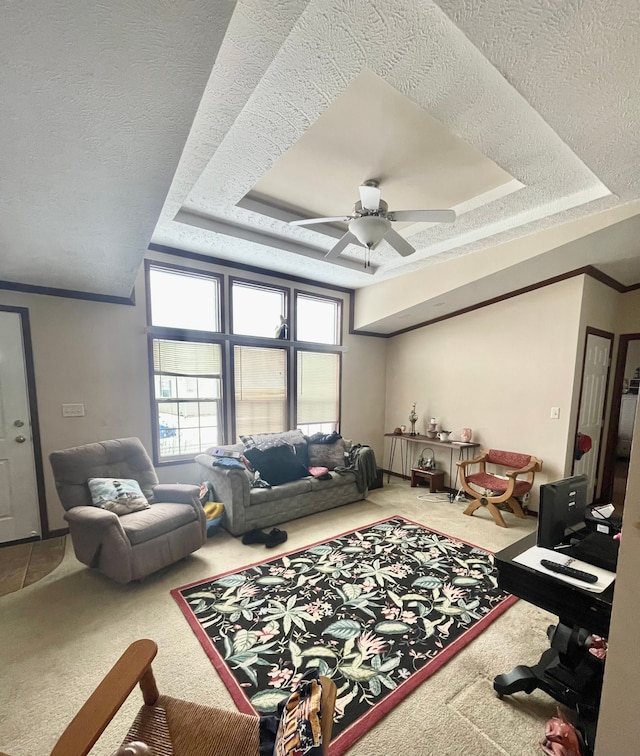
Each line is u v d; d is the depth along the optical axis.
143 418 3.60
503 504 4.02
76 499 2.59
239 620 2.10
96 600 2.28
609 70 1.36
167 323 3.73
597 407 4.13
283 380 4.64
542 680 1.54
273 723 1.11
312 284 4.80
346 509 3.97
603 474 4.45
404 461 5.45
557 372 3.74
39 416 3.12
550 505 1.66
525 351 4.00
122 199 1.98
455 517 3.75
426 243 3.63
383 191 2.76
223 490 3.31
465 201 2.89
